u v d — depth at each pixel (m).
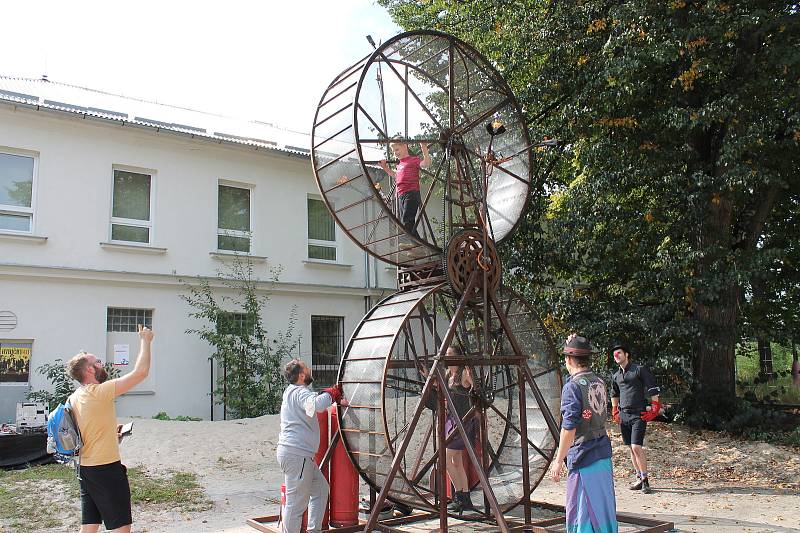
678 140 13.04
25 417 11.24
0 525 7.04
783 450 11.10
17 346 14.14
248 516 7.64
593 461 5.04
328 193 7.36
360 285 19.59
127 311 15.82
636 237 13.81
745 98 12.00
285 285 18.03
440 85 7.77
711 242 12.87
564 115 12.94
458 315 6.73
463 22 14.61
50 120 14.89
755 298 15.81
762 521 7.22
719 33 11.64
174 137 16.50
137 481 9.21
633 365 9.27
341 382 6.85
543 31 13.19
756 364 21.67
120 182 16.03
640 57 11.74
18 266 14.12
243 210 18.00
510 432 8.10
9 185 14.48
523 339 8.17
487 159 7.49
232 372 16.20
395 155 7.38
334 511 6.82
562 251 13.41
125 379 5.31
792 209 15.51
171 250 16.42
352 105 6.70
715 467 10.45
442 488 6.23
